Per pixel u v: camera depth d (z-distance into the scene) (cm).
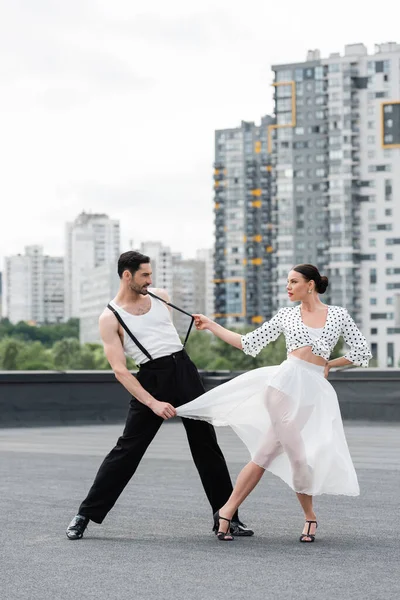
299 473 550
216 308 18738
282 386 557
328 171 14812
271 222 16425
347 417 1443
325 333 566
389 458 998
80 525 571
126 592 435
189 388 587
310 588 439
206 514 657
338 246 14675
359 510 670
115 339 588
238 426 571
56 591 439
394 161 14575
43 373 1455
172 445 1158
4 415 1421
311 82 14912
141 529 601
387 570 477
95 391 1493
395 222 14550
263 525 614
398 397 1419
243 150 18525
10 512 667
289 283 574
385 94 14600
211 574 470
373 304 14625
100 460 1003
